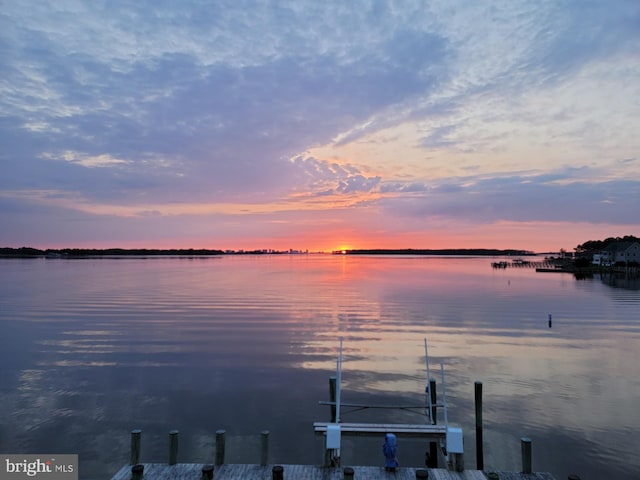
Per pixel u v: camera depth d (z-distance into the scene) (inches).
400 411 598.2
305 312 1496.1
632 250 4382.4
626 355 908.0
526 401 636.7
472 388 694.5
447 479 361.1
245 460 461.1
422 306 1669.5
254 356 891.4
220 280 3019.2
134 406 613.6
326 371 787.4
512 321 1333.7
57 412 592.1
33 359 863.1
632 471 441.7
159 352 921.5
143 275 3540.8
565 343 1021.8
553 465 454.6
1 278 3132.4
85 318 1348.4
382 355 903.1
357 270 4766.2
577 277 3479.3
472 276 3644.2
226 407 610.5
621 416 582.2
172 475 362.9
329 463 386.3
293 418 574.2
